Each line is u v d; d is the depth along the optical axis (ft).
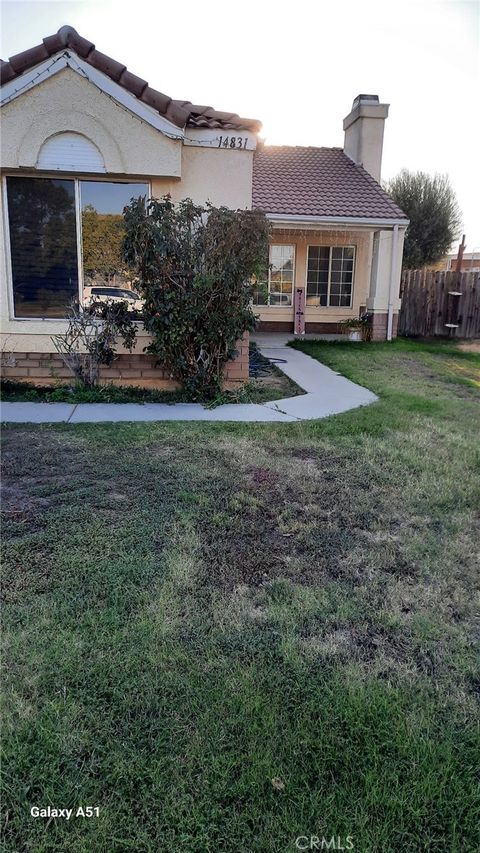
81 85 22.31
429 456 16.87
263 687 7.26
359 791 5.93
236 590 9.53
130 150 23.12
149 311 22.93
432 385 29.01
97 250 24.43
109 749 6.28
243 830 5.49
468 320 52.34
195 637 8.22
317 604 9.20
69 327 23.98
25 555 10.29
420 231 73.05
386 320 47.85
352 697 7.15
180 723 6.66
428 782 6.04
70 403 22.98
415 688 7.41
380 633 8.57
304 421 20.62
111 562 10.20
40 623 8.37
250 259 22.65
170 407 22.81
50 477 14.23
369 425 20.04
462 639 8.48
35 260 24.14
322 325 54.34
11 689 7.07
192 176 24.26
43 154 22.76
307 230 48.16
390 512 12.97
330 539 11.55
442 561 10.83
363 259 53.42
